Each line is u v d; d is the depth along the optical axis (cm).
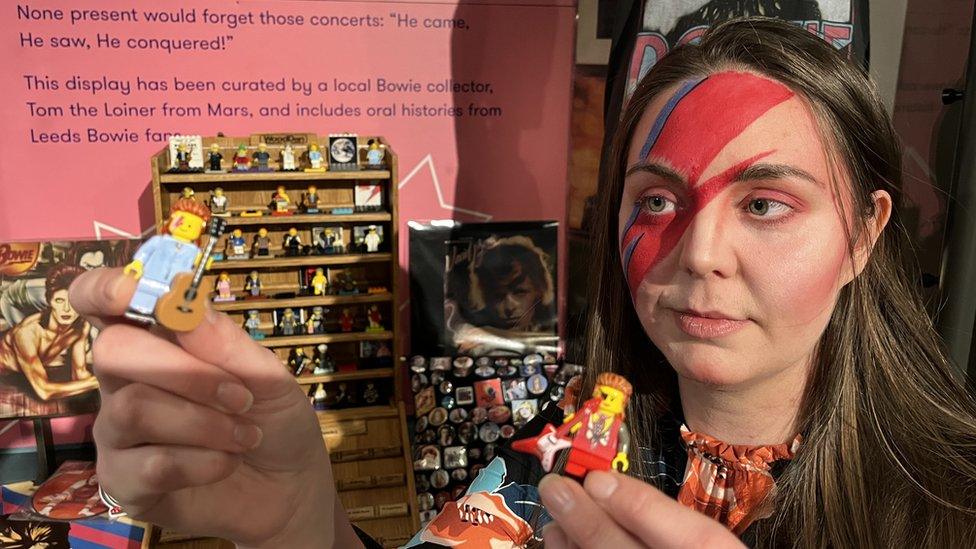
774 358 87
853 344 98
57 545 207
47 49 243
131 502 69
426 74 270
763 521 94
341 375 259
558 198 290
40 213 257
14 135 248
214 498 76
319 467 85
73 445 280
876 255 99
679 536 57
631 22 182
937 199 263
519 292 281
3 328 222
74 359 226
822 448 95
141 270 66
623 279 109
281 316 260
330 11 258
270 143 253
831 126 87
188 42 251
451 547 107
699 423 101
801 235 84
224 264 243
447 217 286
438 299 275
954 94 211
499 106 278
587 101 281
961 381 123
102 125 253
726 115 86
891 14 253
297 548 83
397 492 248
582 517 59
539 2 269
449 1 264
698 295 86
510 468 115
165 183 242
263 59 258
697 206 87
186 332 66
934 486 93
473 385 267
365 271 272
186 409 65
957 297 205
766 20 97
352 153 254
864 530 91
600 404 71
